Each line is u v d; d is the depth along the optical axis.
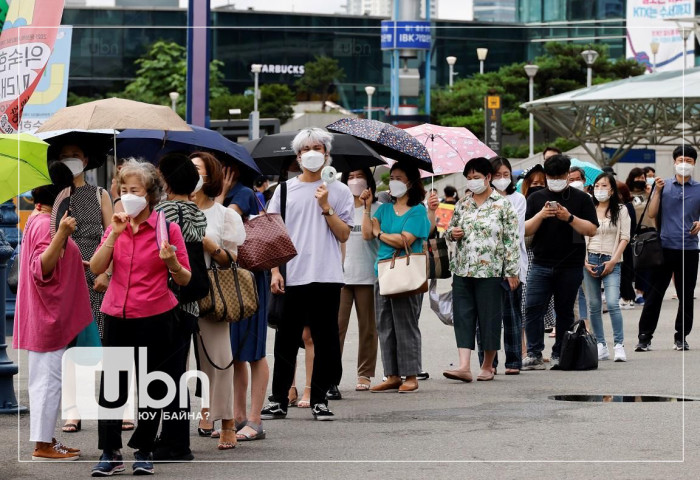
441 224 43.69
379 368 28.61
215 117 153.62
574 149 88.06
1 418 21.12
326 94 167.12
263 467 16.33
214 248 17.31
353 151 23.88
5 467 16.62
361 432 19.20
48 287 16.86
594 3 129.50
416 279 23.58
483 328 25.53
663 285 30.73
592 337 27.33
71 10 166.62
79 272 17.14
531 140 76.00
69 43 32.72
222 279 17.42
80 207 19.44
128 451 17.88
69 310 17.00
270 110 154.50
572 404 21.97
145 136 22.91
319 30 169.62
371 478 15.48
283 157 24.91
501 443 17.95
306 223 20.50
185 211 16.47
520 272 26.52
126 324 15.95
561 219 26.88
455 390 24.17
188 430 16.84
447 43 148.12
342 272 20.66
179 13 167.50
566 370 27.16
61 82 32.69
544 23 128.62
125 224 15.78
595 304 29.41
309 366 22.70
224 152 20.14
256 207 20.27
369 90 159.75
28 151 16.52
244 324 18.58
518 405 21.91
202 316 17.27
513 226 25.41
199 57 36.97
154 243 15.95
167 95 161.50
